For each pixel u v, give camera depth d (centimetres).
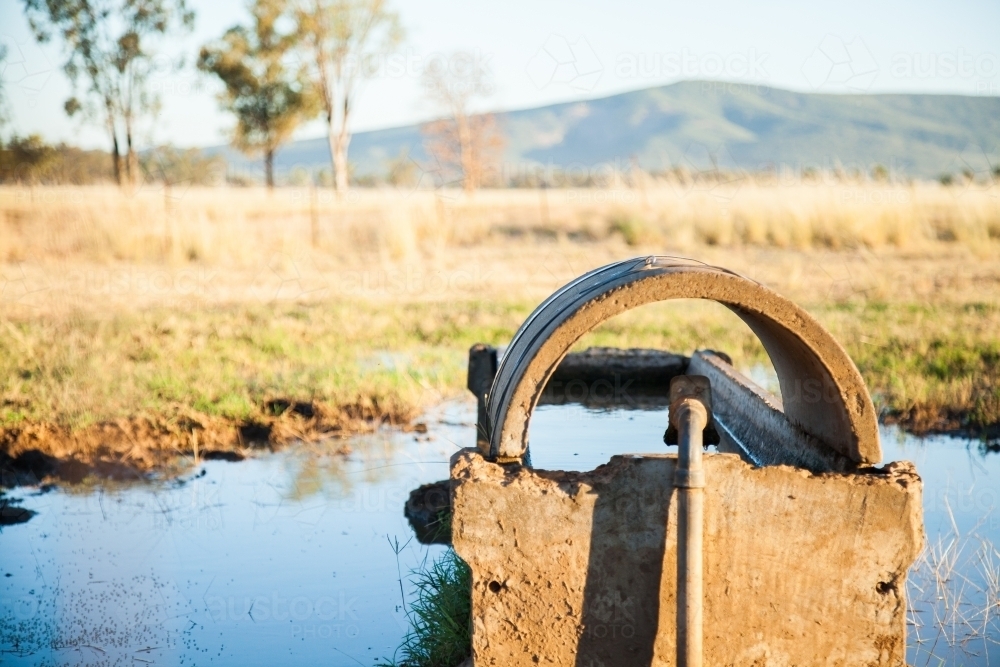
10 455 679
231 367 886
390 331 1065
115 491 632
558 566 313
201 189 2275
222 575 501
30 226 1709
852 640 314
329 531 561
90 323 1071
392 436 739
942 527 542
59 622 446
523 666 318
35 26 2630
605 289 304
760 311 305
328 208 2244
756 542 310
